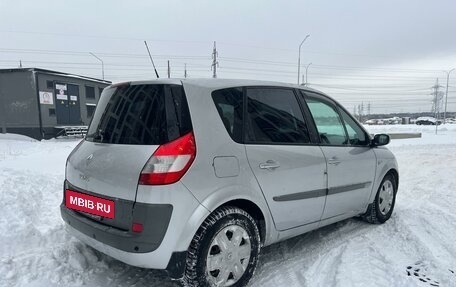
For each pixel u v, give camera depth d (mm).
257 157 3113
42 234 3914
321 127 3926
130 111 3002
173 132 2717
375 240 4293
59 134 21578
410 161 11578
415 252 3947
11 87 20656
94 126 3354
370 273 3387
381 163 4785
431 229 4664
